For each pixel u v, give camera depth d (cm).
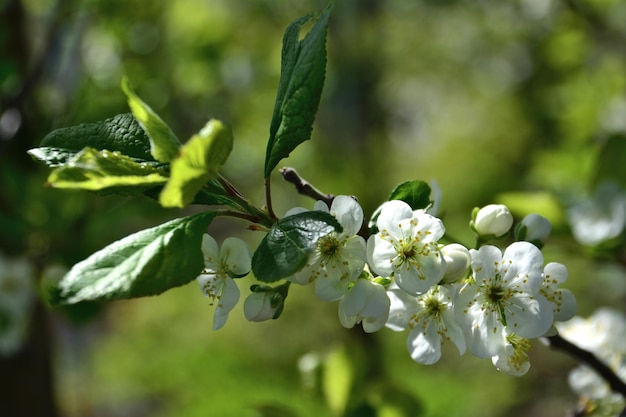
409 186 34
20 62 71
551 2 110
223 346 174
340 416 48
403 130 207
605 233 56
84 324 65
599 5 96
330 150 171
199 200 33
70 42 80
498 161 180
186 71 93
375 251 32
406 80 190
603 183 57
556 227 57
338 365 48
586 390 43
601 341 43
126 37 86
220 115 95
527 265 33
